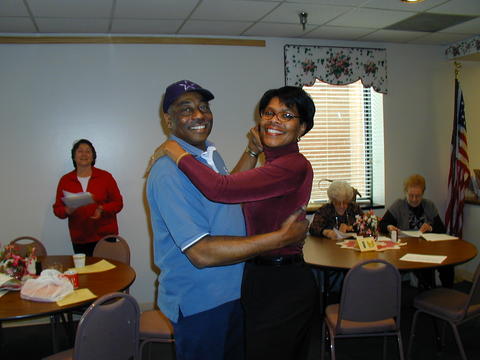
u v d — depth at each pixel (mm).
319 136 4566
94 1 2967
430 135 4848
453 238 3316
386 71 4586
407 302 3930
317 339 3211
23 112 3705
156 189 1217
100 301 1712
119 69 3859
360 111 4719
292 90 1268
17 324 3668
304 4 3225
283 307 1248
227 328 1300
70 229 3543
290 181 1207
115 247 3113
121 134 3887
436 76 4836
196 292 1262
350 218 3652
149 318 2527
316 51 4281
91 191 3545
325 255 2889
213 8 3229
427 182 4863
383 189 4680
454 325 2547
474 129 5004
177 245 1178
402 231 3559
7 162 3689
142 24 3553
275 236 1153
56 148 3768
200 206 1219
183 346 1285
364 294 2275
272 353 1246
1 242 3695
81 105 3805
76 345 1646
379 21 3742
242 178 1147
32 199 3736
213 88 4074
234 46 4109
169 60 3955
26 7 3041
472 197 4762
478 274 2418
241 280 1346
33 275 2441
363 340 3191
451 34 4293
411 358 2891
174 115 1327
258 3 3158
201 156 1349
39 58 3715
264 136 1280
